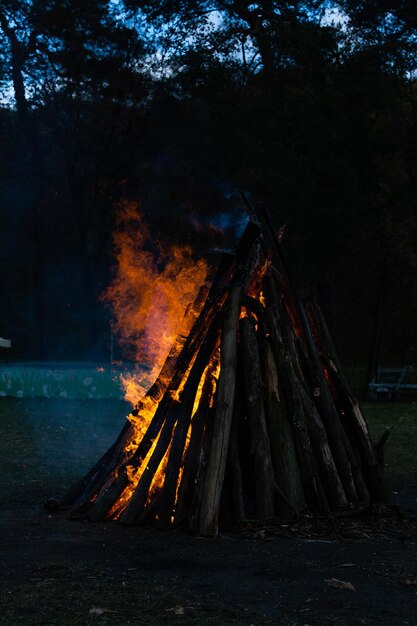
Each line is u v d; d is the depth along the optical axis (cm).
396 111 2277
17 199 3209
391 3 2270
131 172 3039
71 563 519
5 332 3872
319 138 2172
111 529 625
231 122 2327
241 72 2500
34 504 739
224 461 623
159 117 2884
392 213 2289
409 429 1439
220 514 624
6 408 1730
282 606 432
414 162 2348
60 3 2723
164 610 423
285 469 644
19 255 3550
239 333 686
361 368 2781
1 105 2955
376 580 485
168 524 622
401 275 2345
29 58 2853
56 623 400
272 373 673
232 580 481
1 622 401
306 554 546
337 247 2203
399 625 405
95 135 2928
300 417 659
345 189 2139
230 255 708
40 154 3106
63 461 1023
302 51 2253
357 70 2197
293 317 735
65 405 1811
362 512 657
